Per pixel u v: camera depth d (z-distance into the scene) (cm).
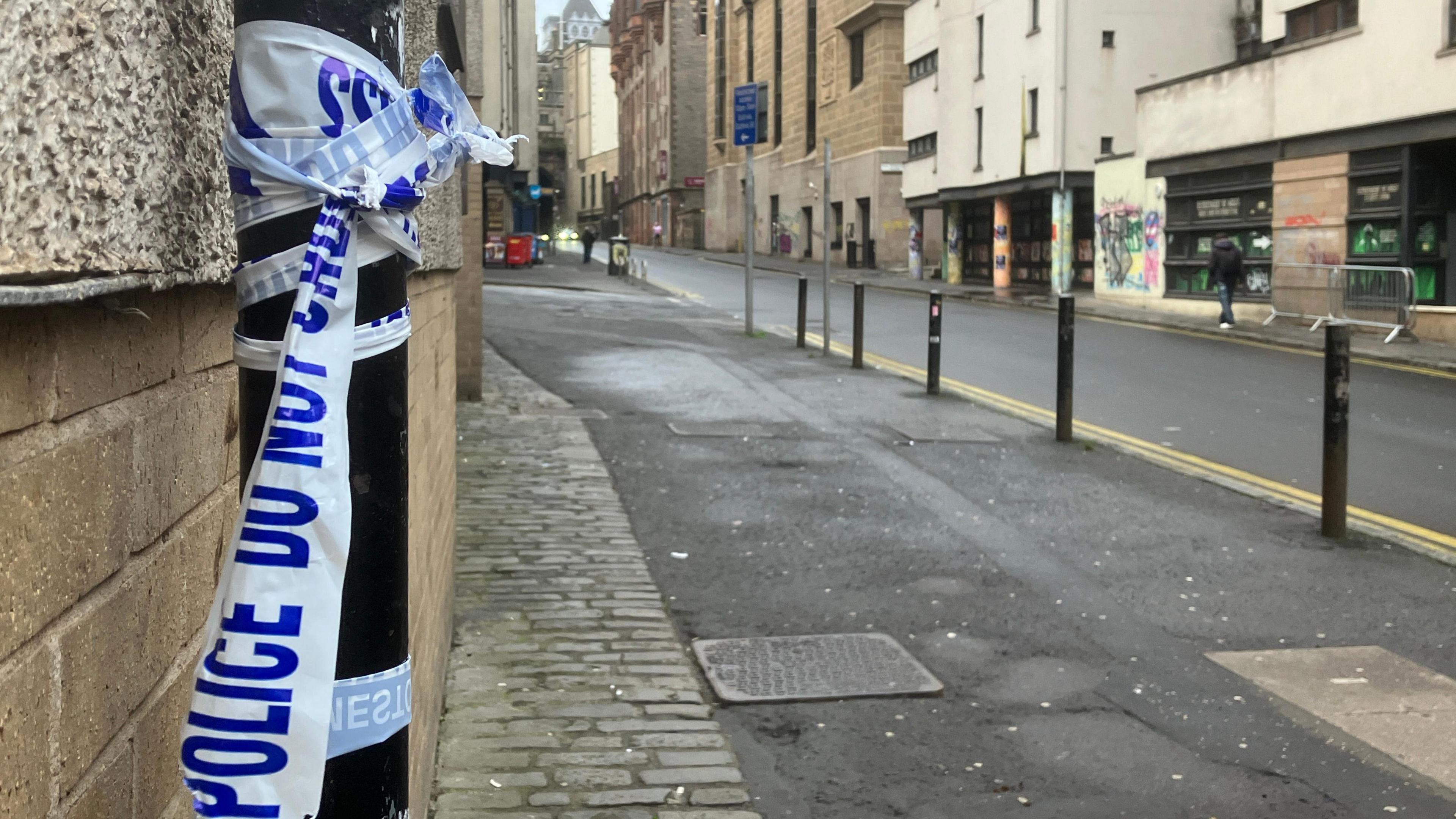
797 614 565
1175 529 734
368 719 123
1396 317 1900
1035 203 3544
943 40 3872
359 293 121
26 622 91
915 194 4291
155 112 109
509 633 523
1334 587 617
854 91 5125
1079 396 1348
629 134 11806
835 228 5416
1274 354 1755
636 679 473
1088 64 3128
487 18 1030
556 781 380
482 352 1322
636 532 707
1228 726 442
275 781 110
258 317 119
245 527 110
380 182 118
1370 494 848
